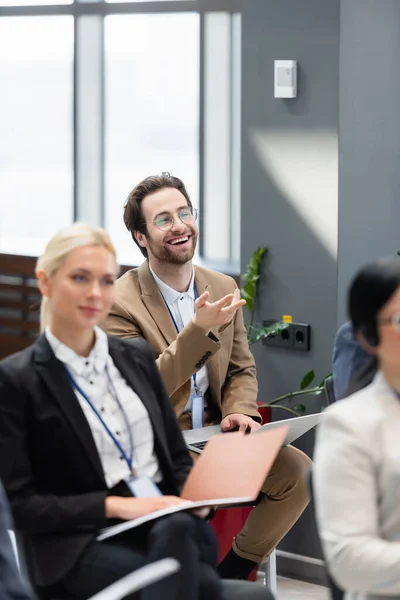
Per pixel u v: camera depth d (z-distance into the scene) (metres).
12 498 3.22
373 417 2.51
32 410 3.28
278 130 5.48
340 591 2.75
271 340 5.60
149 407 3.50
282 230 5.52
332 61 5.25
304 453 4.97
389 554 2.41
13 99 8.27
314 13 5.28
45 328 3.43
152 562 3.01
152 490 3.35
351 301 2.57
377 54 5.45
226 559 4.76
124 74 7.66
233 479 3.27
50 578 3.21
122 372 3.50
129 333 4.60
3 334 8.26
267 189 5.56
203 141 7.29
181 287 4.75
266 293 5.62
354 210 5.41
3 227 8.50
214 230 7.31
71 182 8.08
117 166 7.80
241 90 5.61
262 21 5.48
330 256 5.36
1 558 2.38
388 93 5.55
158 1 7.35
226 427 4.60
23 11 8.06
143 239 4.75
